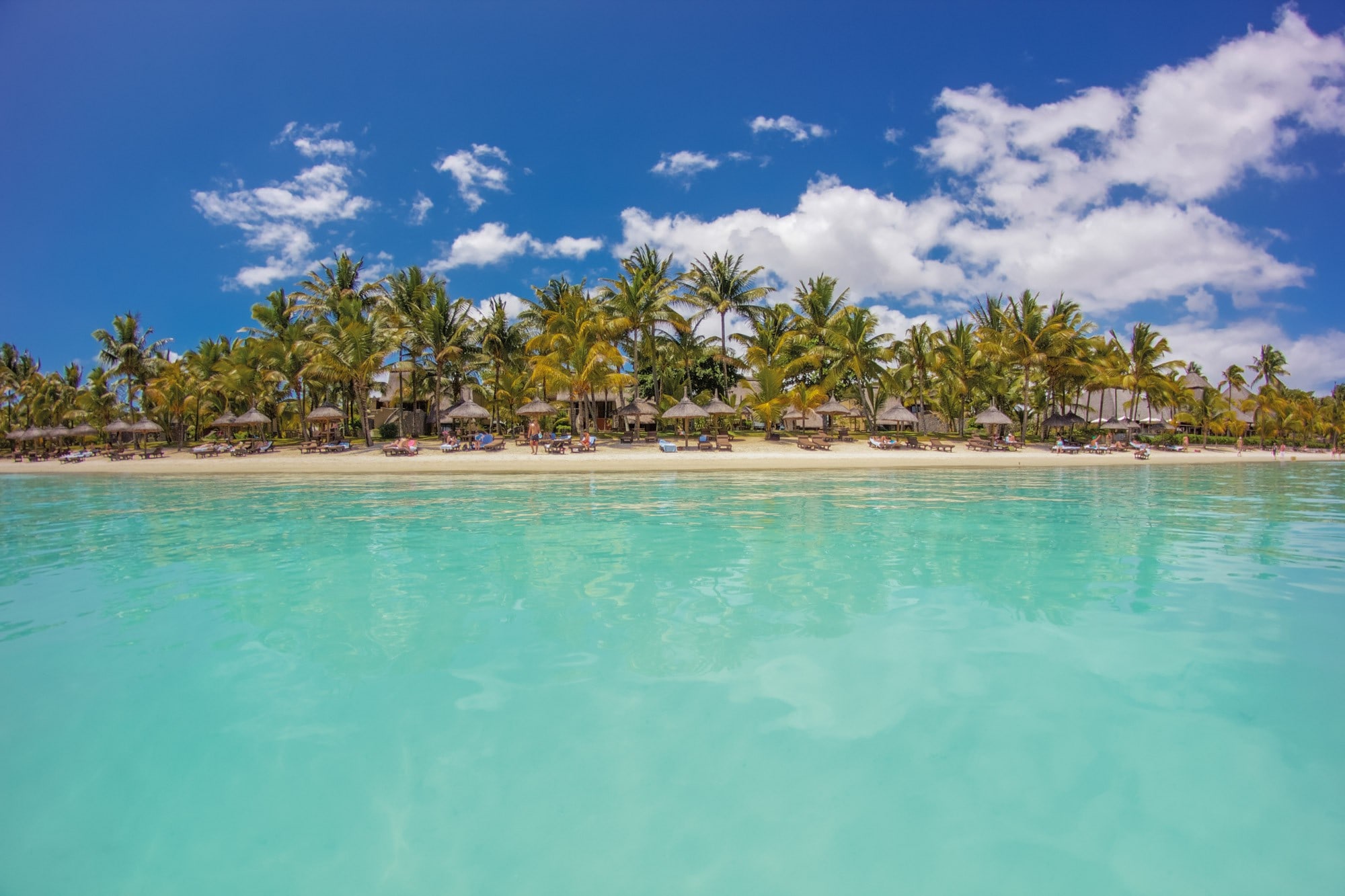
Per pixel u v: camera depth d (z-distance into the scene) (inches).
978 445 1412.4
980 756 123.7
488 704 148.0
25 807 113.0
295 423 2032.5
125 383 1825.8
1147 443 1708.9
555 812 108.7
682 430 1672.0
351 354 1370.6
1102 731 132.5
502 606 225.5
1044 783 114.7
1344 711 140.6
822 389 1547.7
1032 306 1578.5
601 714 141.7
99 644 190.1
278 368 1534.2
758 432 1635.1
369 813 109.3
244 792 116.0
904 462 1050.7
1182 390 1882.4
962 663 169.0
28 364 2289.6
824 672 163.0
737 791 113.4
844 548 326.3
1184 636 188.7
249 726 139.3
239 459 1229.1
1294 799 109.7
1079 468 1029.8
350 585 257.0
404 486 713.0
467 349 1565.0
